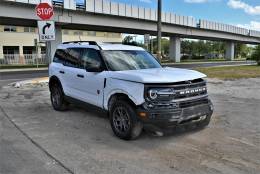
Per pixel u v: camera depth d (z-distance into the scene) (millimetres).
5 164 4582
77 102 7406
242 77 19062
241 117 7629
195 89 5574
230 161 4688
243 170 4352
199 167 4461
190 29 56312
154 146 5398
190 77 5527
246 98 10695
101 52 6621
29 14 31250
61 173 4258
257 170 4355
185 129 5641
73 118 7574
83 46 7348
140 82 5309
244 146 5383
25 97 11094
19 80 18547
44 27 12102
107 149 5246
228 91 12562
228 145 5441
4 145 5461
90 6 36406
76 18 35750
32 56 56500
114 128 5945
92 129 6539
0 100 10414
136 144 5508
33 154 5004
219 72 23469
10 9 29750
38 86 14578
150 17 45062
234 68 29281
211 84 15258
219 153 5039
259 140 5727
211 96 11195
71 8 34500
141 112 5266
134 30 47469
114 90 5906
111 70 6262
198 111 5578
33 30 63938
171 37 59469
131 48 7273
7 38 60406
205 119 5996
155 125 5223
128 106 5516
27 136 6023
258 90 12844
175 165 4535
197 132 6230
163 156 4910
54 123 7082
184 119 5348
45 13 12062
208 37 65000
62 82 8016
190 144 5500
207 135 6031
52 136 6027
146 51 7523
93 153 5055
